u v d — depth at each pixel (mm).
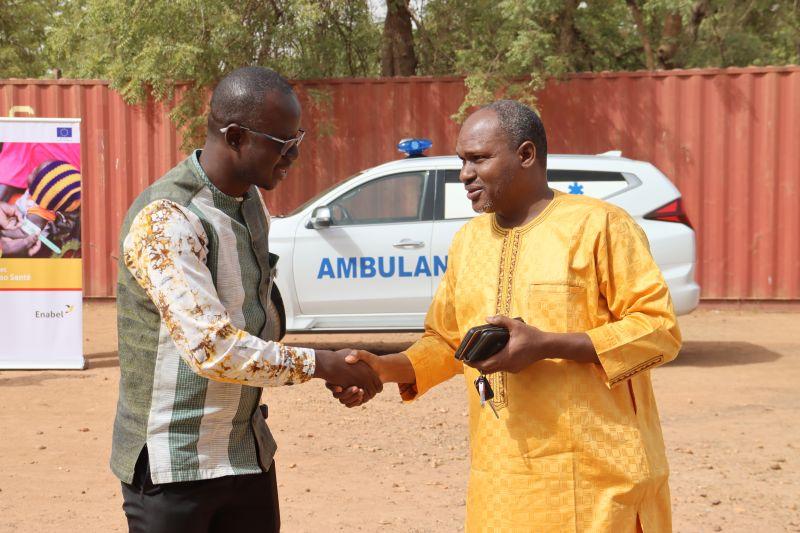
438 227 9266
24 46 24500
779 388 8414
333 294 9266
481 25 15633
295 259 9258
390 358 2939
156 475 2607
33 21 24078
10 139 8875
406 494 5422
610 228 2695
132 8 12961
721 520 4980
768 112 12953
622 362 2594
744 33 17328
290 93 2672
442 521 4957
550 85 13438
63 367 9133
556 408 2664
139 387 2646
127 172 13602
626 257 2684
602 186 9258
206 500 2666
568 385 2666
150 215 2541
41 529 4789
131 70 13109
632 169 9312
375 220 9359
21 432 6773
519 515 2688
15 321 9102
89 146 13578
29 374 8945
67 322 9148
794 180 12961
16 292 9070
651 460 2729
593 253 2688
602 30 18453
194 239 2562
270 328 2838
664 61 17703
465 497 5379
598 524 2639
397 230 9273
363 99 13461
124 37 13109
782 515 5059
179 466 2613
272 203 13641
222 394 2645
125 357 2676
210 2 12992
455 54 16406
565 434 2658
